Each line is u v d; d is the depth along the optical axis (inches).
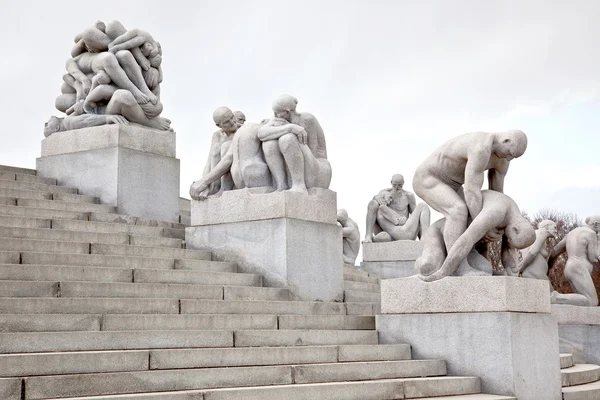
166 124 584.1
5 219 406.3
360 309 428.1
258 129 455.5
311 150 467.5
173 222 539.5
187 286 367.2
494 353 346.3
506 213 371.9
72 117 561.6
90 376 251.4
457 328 358.6
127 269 366.3
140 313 331.6
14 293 317.1
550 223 593.3
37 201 464.1
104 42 570.9
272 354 315.0
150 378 265.4
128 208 533.6
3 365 246.8
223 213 452.4
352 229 806.5
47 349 275.7
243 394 267.1
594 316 581.0
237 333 324.5
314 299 439.2
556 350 373.7
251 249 438.3
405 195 833.5
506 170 386.0
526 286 359.6
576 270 606.9
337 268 459.5
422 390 324.5
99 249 397.1
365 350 349.7
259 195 438.9
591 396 390.3
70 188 539.2
